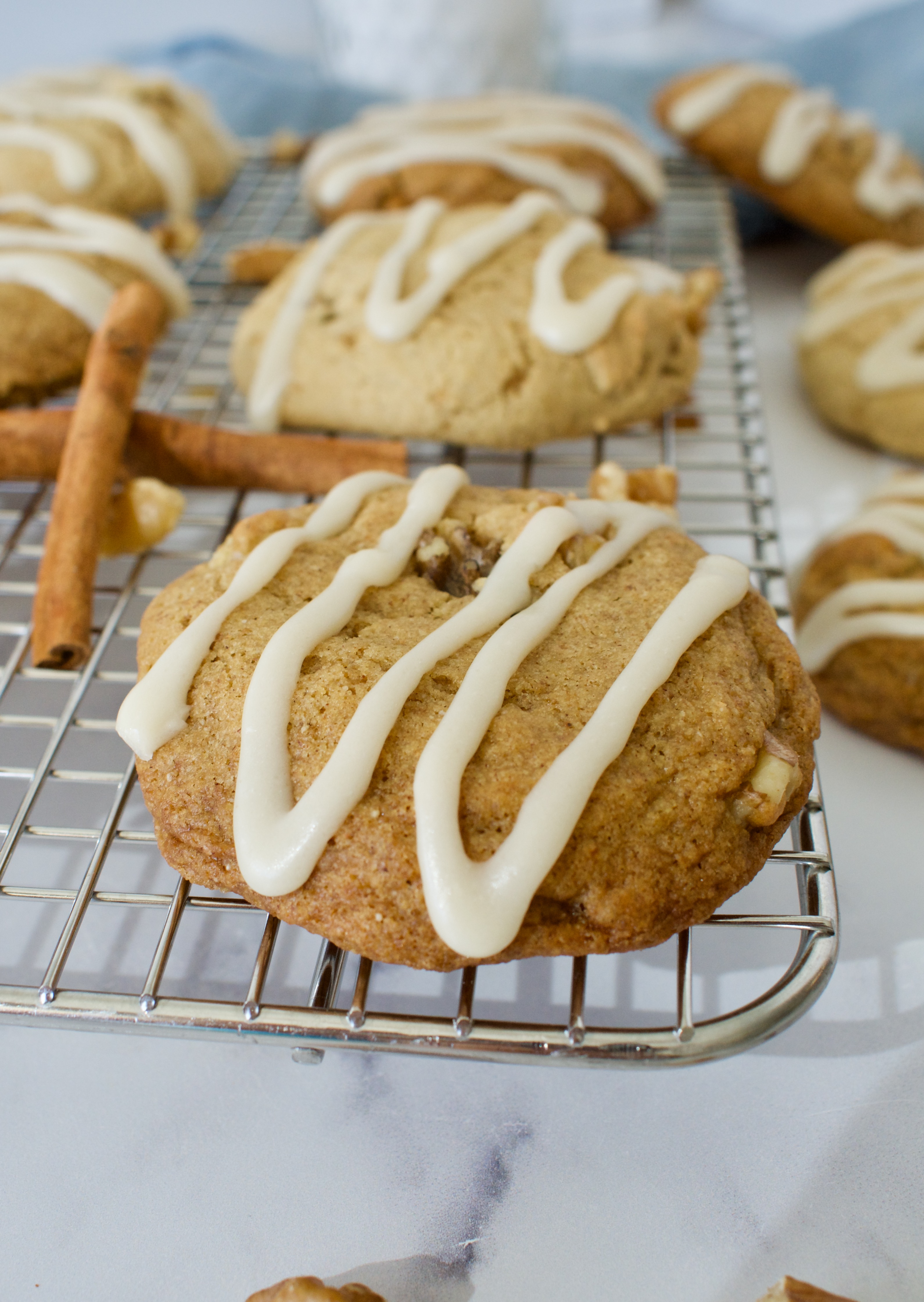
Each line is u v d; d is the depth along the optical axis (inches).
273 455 10.5
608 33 21.8
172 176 13.8
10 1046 8.6
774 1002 7.6
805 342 13.1
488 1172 8.1
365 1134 8.3
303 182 14.9
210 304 13.1
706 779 8.0
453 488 9.5
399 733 8.0
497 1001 8.7
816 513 12.0
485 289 11.2
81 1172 8.1
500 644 8.3
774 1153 8.2
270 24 20.3
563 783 7.8
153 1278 7.8
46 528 11.0
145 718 8.3
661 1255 7.9
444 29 15.9
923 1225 7.9
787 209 14.6
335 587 8.7
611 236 14.1
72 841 9.3
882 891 9.2
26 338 11.4
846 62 16.8
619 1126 8.3
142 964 8.8
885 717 10.0
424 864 7.7
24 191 13.3
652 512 9.4
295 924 7.9
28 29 20.2
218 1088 8.4
